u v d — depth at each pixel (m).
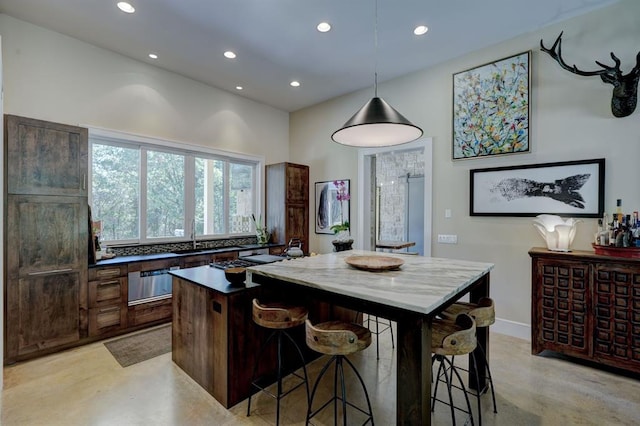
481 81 3.49
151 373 2.50
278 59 3.76
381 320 3.85
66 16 2.94
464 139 3.62
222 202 4.86
